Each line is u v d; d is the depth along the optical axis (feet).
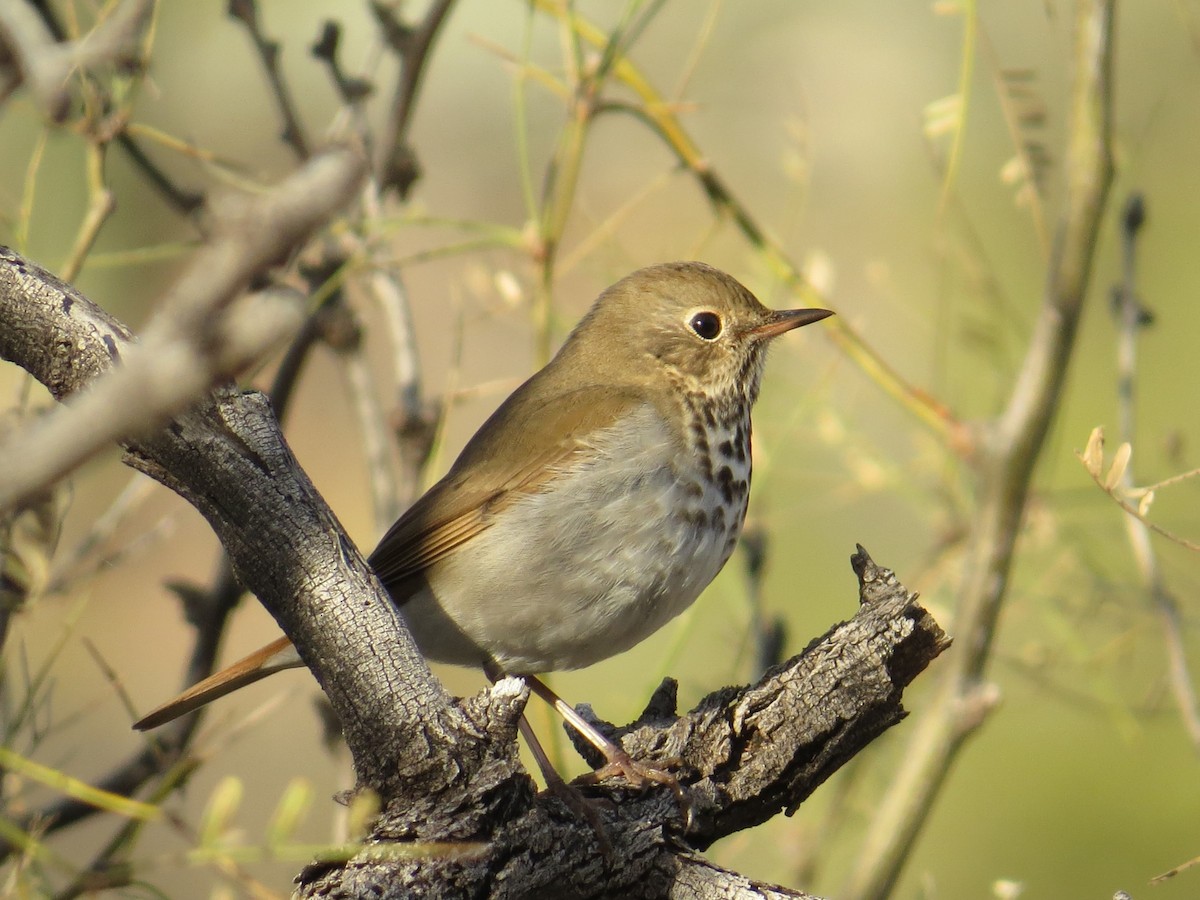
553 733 31.37
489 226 33.24
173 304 7.41
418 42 34.81
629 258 37.24
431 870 19.12
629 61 33.68
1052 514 35.04
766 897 20.88
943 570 35.35
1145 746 41.70
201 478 19.53
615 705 44.27
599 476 30.73
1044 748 42.42
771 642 34.30
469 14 53.31
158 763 31.94
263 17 50.03
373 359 54.85
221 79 49.70
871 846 28.94
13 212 38.47
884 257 47.85
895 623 22.61
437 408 35.83
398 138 35.24
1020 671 34.91
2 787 28.09
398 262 31.89
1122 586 33.68
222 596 33.71
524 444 31.35
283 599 19.88
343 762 31.58
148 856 40.45
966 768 42.60
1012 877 41.14
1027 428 29.53
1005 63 50.08
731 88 51.70
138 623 49.93
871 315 45.42
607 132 51.01
